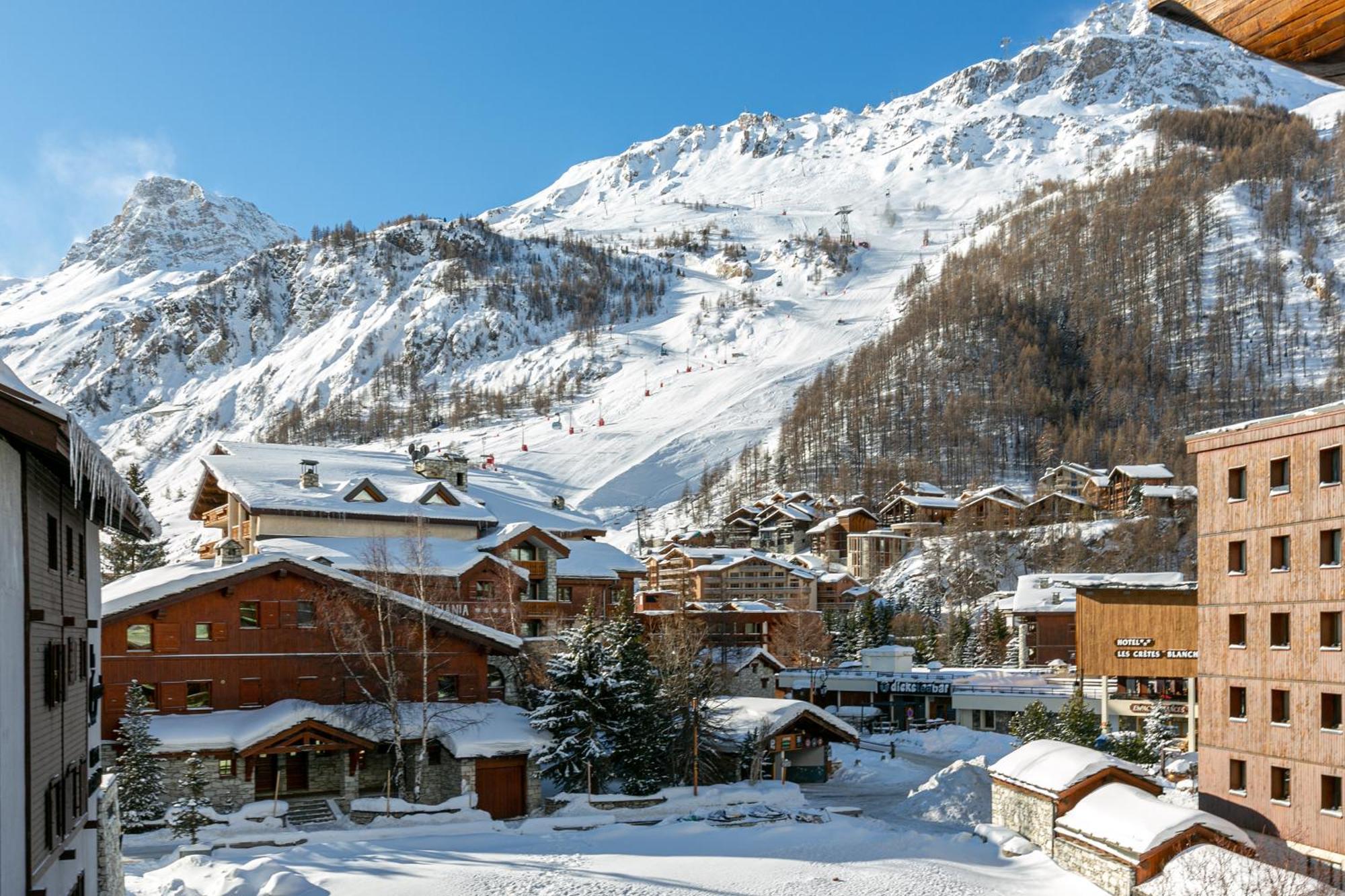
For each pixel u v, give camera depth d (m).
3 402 15.73
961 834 48.62
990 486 185.75
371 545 64.12
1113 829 39.44
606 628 58.53
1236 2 4.61
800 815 51.03
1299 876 33.69
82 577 25.98
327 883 36.66
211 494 80.56
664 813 52.62
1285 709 42.81
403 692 54.81
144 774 45.25
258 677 51.84
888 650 98.06
